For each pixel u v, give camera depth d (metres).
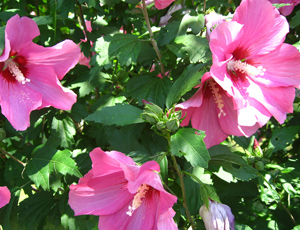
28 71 0.33
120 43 0.36
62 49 0.31
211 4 0.44
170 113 0.27
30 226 0.39
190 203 0.36
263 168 0.39
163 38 0.38
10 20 0.28
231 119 0.32
